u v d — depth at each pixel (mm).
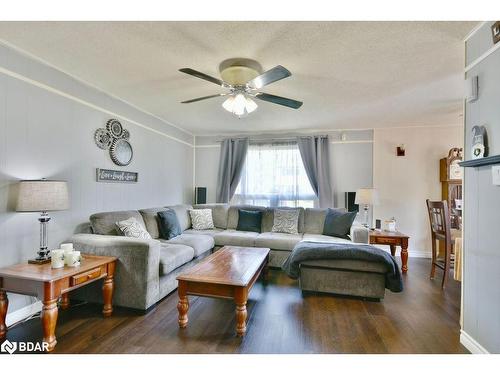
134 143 3797
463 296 2020
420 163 4734
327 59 2383
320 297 2891
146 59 2410
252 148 5406
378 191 4863
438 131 4672
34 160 2436
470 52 1980
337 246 2963
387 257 2734
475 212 1897
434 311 2564
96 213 3010
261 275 3434
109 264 2396
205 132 5410
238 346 1969
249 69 2408
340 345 1991
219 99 3477
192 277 2205
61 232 2691
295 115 4160
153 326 2232
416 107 3736
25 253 2357
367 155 4945
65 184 2357
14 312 2270
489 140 1772
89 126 3035
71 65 2541
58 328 2184
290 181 5223
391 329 2225
